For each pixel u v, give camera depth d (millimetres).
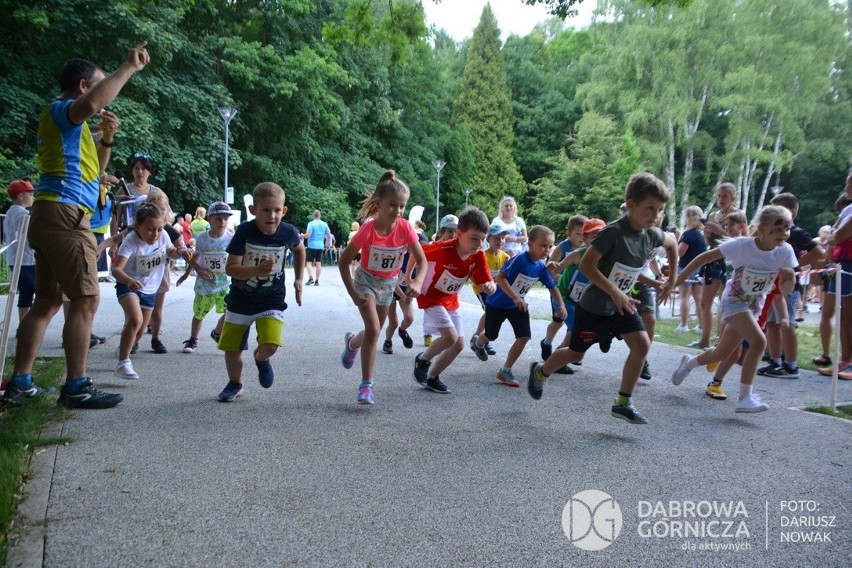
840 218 6129
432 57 42688
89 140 4066
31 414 3768
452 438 3707
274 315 4469
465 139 46844
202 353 6312
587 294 4195
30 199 6297
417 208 11562
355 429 3828
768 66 35562
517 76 53812
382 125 37500
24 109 19453
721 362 4984
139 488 2830
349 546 2363
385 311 4645
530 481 3053
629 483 3068
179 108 24172
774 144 39312
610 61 37375
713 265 7309
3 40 20781
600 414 4367
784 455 3541
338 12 30578
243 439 3564
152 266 5555
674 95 35031
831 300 6551
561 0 10258
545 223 39156
